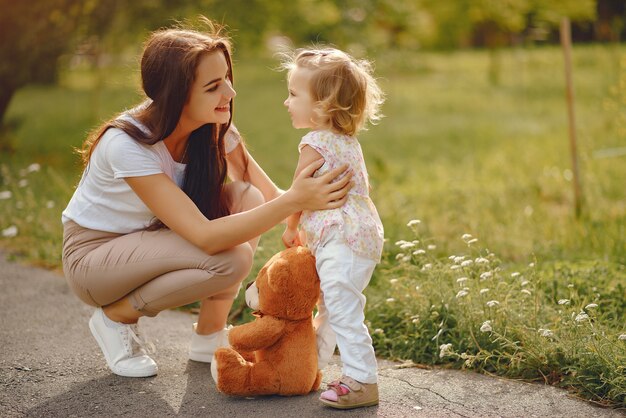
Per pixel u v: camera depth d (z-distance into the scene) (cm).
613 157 769
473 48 3106
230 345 288
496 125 1239
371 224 287
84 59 1062
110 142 297
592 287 404
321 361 304
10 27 906
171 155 314
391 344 359
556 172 768
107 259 307
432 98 1652
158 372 326
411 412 283
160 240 304
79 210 315
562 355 315
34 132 1148
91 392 306
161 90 294
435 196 696
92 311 413
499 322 343
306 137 290
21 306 421
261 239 482
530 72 1916
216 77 294
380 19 1327
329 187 282
